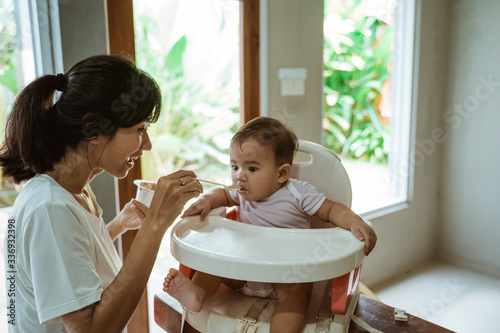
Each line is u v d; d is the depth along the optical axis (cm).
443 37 239
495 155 227
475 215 241
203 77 191
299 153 123
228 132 196
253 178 91
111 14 121
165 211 68
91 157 72
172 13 179
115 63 68
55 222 63
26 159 69
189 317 84
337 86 258
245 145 90
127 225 94
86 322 62
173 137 201
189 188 71
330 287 88
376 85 269
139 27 173
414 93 230
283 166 93
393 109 244
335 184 95
